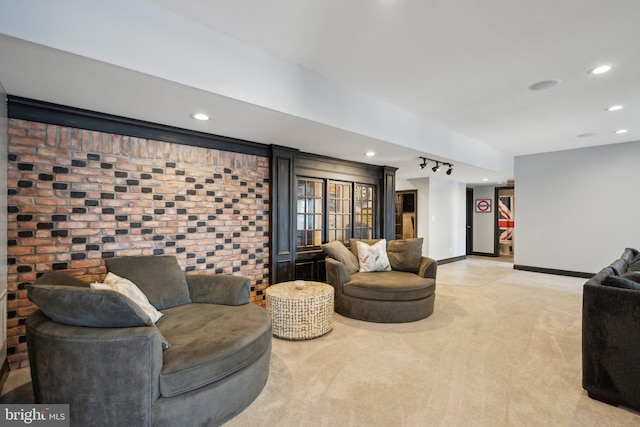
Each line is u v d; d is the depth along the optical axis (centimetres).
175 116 264
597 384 196
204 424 167
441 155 436
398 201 792
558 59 250
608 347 193
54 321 163
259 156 372
